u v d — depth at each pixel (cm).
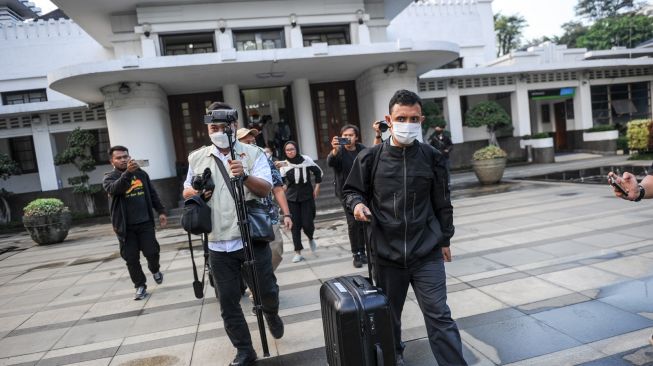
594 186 903
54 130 1369
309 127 1339
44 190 1372
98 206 1352
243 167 258
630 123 1450
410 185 229
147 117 1123
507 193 948
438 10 1819
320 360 281
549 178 1131
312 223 536
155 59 991
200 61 1009
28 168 1483
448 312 226
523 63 1717
